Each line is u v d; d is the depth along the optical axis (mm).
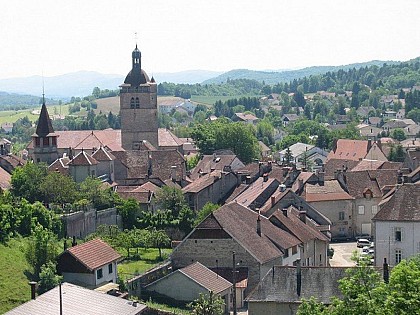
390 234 100188
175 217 133375
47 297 77375
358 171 154750
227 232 99625
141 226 130250
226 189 149875
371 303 53000
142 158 163375
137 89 191250
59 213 115000
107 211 124438
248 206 129750
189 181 163500
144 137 192500
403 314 50844
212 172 163250
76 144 195125
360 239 139125
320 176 152000
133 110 191625
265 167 160125
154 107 192500
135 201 131625
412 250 99188
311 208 127625
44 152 149875
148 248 119688
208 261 100312
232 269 98875
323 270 80562
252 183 147500
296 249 108375
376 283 55500
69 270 90875
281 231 109438
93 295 79062
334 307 57406
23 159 183250
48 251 92750
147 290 94062
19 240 100750
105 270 93062
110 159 153125
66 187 123438
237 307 95438
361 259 65125
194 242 100938
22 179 122625
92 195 126375
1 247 95875
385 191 145750
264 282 81062
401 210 100250
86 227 117500
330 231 137750
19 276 89438
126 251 114250
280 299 79375
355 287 55094
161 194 137750
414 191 101938
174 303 92500
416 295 51250
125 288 91312
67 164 147000
